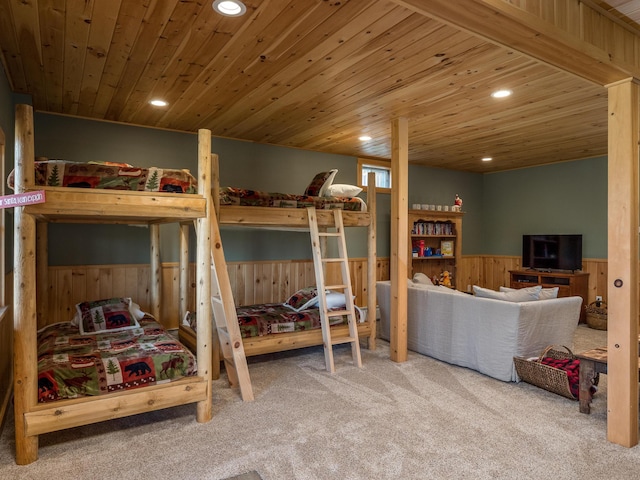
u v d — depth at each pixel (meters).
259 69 3.03
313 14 2.28
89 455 2.36
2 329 2.83
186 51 2.75
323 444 2.48
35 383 2.31
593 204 6.23
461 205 7.37
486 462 2.29
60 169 2.38
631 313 2.47
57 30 2.47
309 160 5.83
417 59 2.85
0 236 2.92
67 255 4.29
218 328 3.54
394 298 4.13
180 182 2.72
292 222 3.97
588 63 2.29
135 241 4.61
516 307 3.44
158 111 4.09
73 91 3.53
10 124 3.36
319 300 3.95
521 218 7.20
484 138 5.07
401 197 4.12
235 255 5.24
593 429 2.69
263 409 2.99
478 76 3.14
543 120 4.29
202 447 2.45
